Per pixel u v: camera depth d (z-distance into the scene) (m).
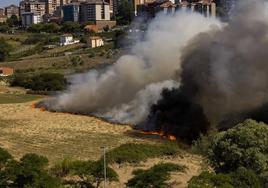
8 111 131.62
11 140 95.00
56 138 97.00
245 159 58.72
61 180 60.94
